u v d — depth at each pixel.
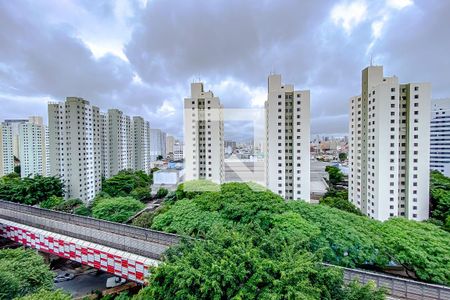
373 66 44.25
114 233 28.75
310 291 11.41
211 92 55.09
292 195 52.31
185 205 31.39
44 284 17.89
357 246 22.30
